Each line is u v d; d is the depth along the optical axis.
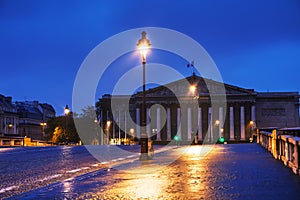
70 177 18.62
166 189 13.22
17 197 12.91
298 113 145.00
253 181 14.21
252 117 142.38
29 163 26.75
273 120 145.38
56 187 14.73
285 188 12.49
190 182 14.61
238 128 145.38
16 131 151.62
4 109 141.88
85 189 14.04
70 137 109.62
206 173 17.31
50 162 27.44
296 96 144.88
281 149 21.98
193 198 11.27
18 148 49.59
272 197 11.02
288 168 18.02
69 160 29.00
